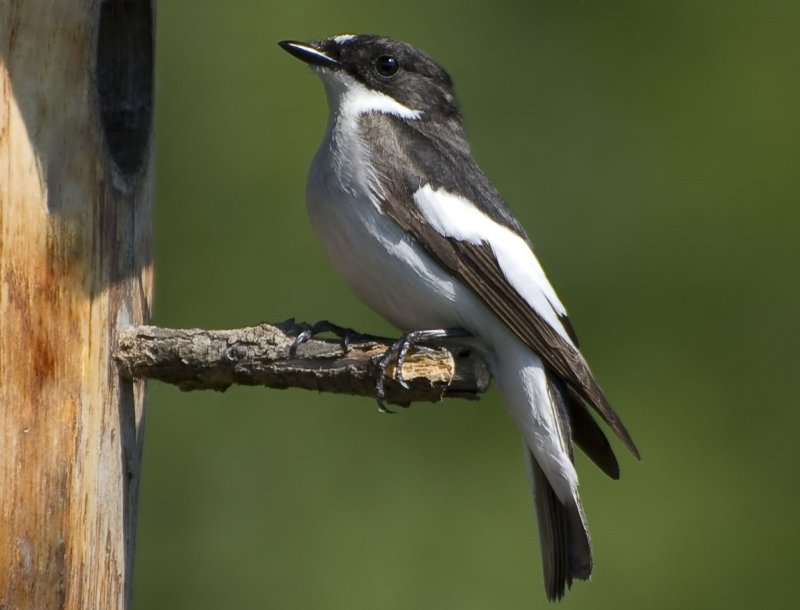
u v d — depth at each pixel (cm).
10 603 702
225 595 1266
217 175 1371
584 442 871
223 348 764
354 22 1434
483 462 1332
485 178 885
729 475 1359
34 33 717
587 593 1285
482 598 1259
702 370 1402
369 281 837
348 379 765
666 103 1484
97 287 748
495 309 826
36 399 713
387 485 1312
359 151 835
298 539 1287
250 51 1398
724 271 1425
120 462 770
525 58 1499
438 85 941
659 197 1454
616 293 1423
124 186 779
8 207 703
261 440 1321
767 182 1441
